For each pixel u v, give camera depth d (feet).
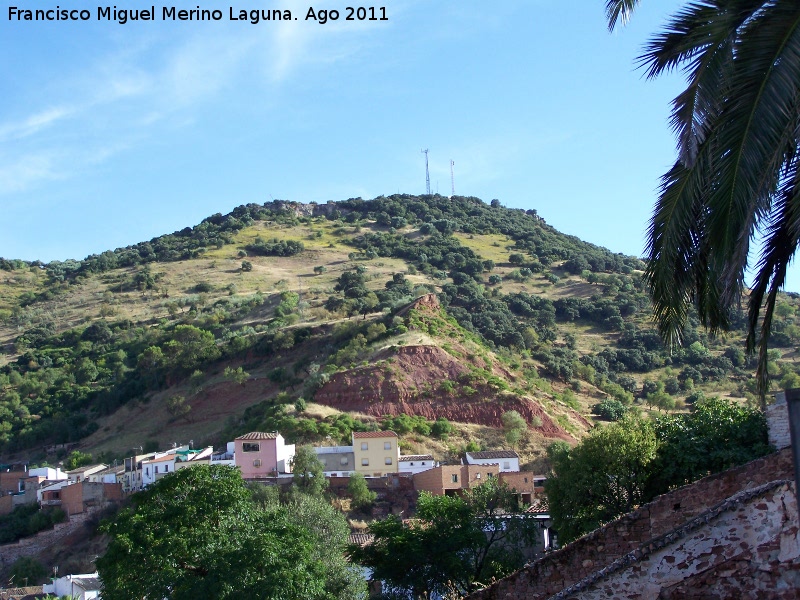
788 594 36.40
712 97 36.91
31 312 550.77
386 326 354.13
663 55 39.78
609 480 100.99
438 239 615.98
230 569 81.30
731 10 37.19
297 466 231.71
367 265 560.61
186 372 375.66
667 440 100.22
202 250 627.46
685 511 46.80
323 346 358.43
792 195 37.68
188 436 322.14
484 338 383.65
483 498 127.54
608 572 38.83
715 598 37.35
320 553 126.21
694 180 38.86
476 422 288.10
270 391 334.24
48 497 268.00
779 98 34.47
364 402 295.07
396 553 102.12
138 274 587.68
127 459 275.59
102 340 466.70
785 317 359.46
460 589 101.91
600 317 434.30
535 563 48.65
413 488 238.89
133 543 88.38
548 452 239.09
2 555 238.48
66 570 222.48
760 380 41.78
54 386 409.69
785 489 37.09
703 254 40.63
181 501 93.86
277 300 470.39
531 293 489.67
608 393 335.88
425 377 306.76
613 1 44.06
